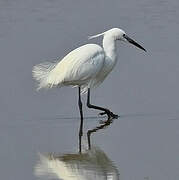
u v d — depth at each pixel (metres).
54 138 16.05
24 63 21.83
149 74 20.25
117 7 28.14
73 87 19.47
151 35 23.98
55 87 18.27
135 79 19.95
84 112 18.19
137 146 15.07
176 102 18.12
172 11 27.38
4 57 22.44
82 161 14.39
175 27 24.91
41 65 18.11
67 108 18.53
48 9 28.33
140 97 18.67
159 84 19.42
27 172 13.68
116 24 25.66
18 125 17.17
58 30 25.16
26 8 28.67
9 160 14.50
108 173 13.43
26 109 18.38
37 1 29.83
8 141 15.84
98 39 24.11
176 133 15.91
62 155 14.80
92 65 17.53
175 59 21.34
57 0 29.73
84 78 17.62
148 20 26.03
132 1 29.08
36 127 16.92
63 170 13.77
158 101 18.28
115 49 18.08
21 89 19.83
